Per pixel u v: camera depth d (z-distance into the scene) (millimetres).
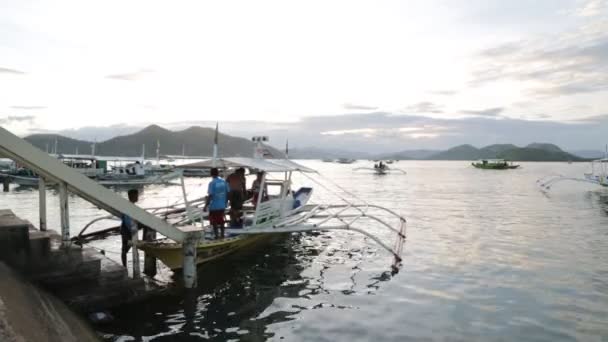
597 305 9141
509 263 12828
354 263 12734
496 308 8961
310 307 8930
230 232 12109
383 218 23250
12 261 7312
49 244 7625
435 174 99125
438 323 8125
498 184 59281
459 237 17359
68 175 7965
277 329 7738
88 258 8211
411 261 13062
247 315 8391
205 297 9367
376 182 66000
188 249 9648
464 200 35062
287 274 11375
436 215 24844
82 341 5918
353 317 8398
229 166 12633
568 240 16719
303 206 16641
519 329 7852
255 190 15602
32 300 5910
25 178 44938
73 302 7723
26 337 4484
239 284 10383
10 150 7332
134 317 8070
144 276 10461
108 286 8312
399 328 7863
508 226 20500
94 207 27562
